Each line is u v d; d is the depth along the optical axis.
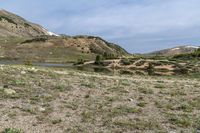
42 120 18.84
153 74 76.94
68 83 33.69
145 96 28.55
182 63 94.31
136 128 18.19
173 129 18.20
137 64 95.31
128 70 82.81
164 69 84.38
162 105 24.47
